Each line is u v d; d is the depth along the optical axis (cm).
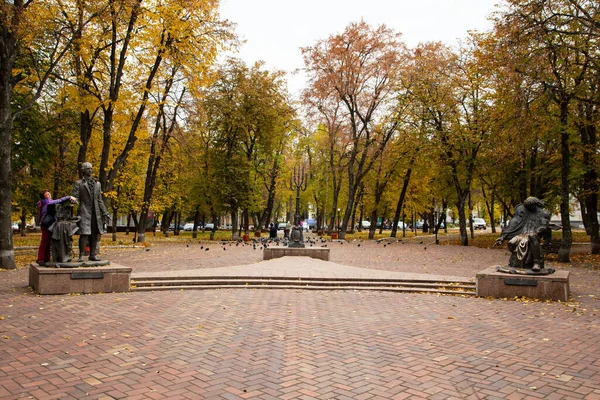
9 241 1677
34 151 2547
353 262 2073
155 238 4209
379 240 3956
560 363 657
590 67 1978
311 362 655
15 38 1709
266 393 536
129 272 1268
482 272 1297
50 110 3064
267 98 3838
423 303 1167
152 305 1067
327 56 3747
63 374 590
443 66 3300
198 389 545
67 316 925
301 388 553
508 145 2292
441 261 2161
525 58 1798
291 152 5219
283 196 5931
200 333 812
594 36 1762
